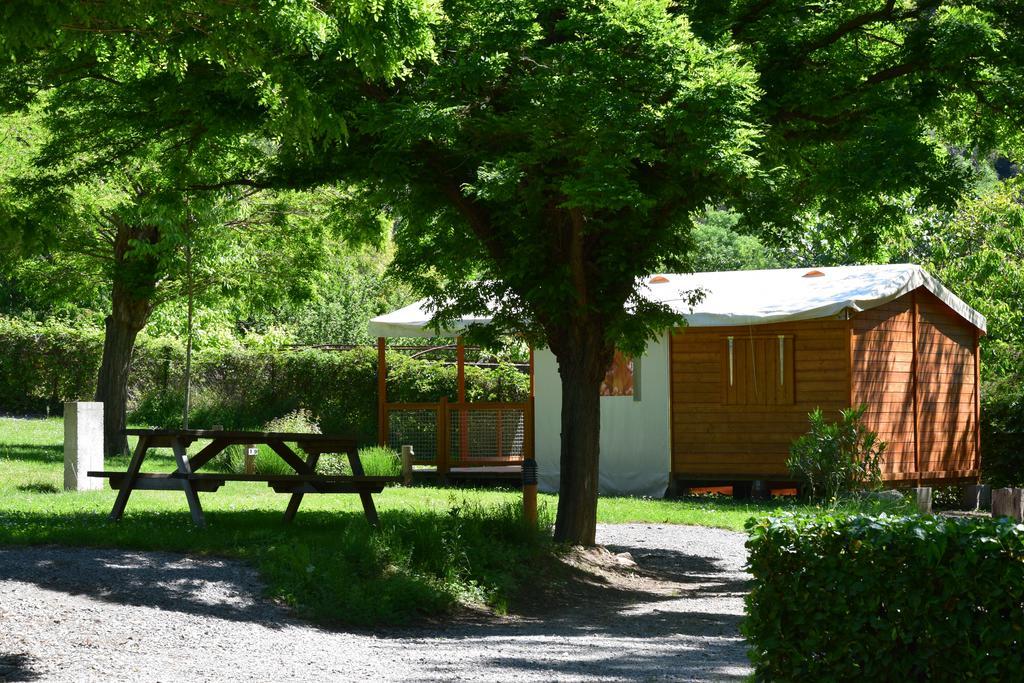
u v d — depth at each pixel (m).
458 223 13.59
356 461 13.09
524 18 10.42
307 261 23.84
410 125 10.28
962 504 22.31
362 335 39.53
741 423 20.33
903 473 20.56
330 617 9.42
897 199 13.53
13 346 33.12
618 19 10.03
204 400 30.86
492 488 21.98
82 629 7.88
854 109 12.16
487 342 13.74
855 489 15.36
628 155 9.96
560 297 12.38
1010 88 12.16
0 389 33.16
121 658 7.18
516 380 27.95
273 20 8.04
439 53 11.08
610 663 7.66
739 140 9.88
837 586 5.62
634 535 15.52
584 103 9.98
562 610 10.91
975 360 22.91
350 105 11.38
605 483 21.30
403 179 12.14
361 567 10.45
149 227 22.70
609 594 11.84
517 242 12.82
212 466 21.52
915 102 11.97
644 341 13.20
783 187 13.17
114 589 9.07
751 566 5.91
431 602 10.17
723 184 11.80
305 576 9.90
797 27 12.33
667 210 12.24
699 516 17.16
